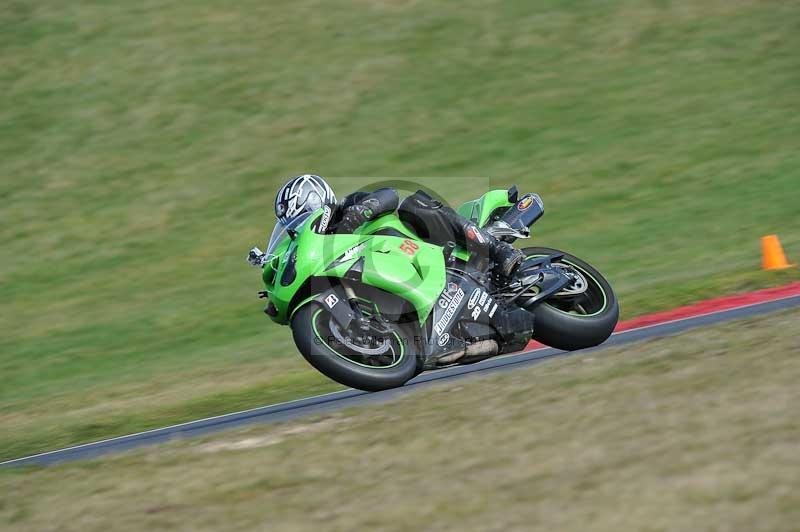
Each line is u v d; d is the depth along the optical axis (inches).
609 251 2006.6
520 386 769.6
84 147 3107.8
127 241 2532.0
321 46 3612.2
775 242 1555.1
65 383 1626.5
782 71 3097.9
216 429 937.5
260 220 2573.8
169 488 645.9
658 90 3095.5
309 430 764.0
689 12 3595.0
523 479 519.2
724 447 506.3
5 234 2637.8
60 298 2207.2
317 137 3038.9
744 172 2417.6
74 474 746.8
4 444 1184.8
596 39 3491.6
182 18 3895.2
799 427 516.4
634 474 491.8
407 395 845.2
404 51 3523.6
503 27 3629.4
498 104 3129.9
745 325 877.2
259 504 566.3
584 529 436.1
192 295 2114.9
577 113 3014.3
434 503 506.6
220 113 3245.6
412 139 2965.1
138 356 1749.5
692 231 2048.5
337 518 512.1
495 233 929.5
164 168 2942.9
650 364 754.2
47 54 3698.3
